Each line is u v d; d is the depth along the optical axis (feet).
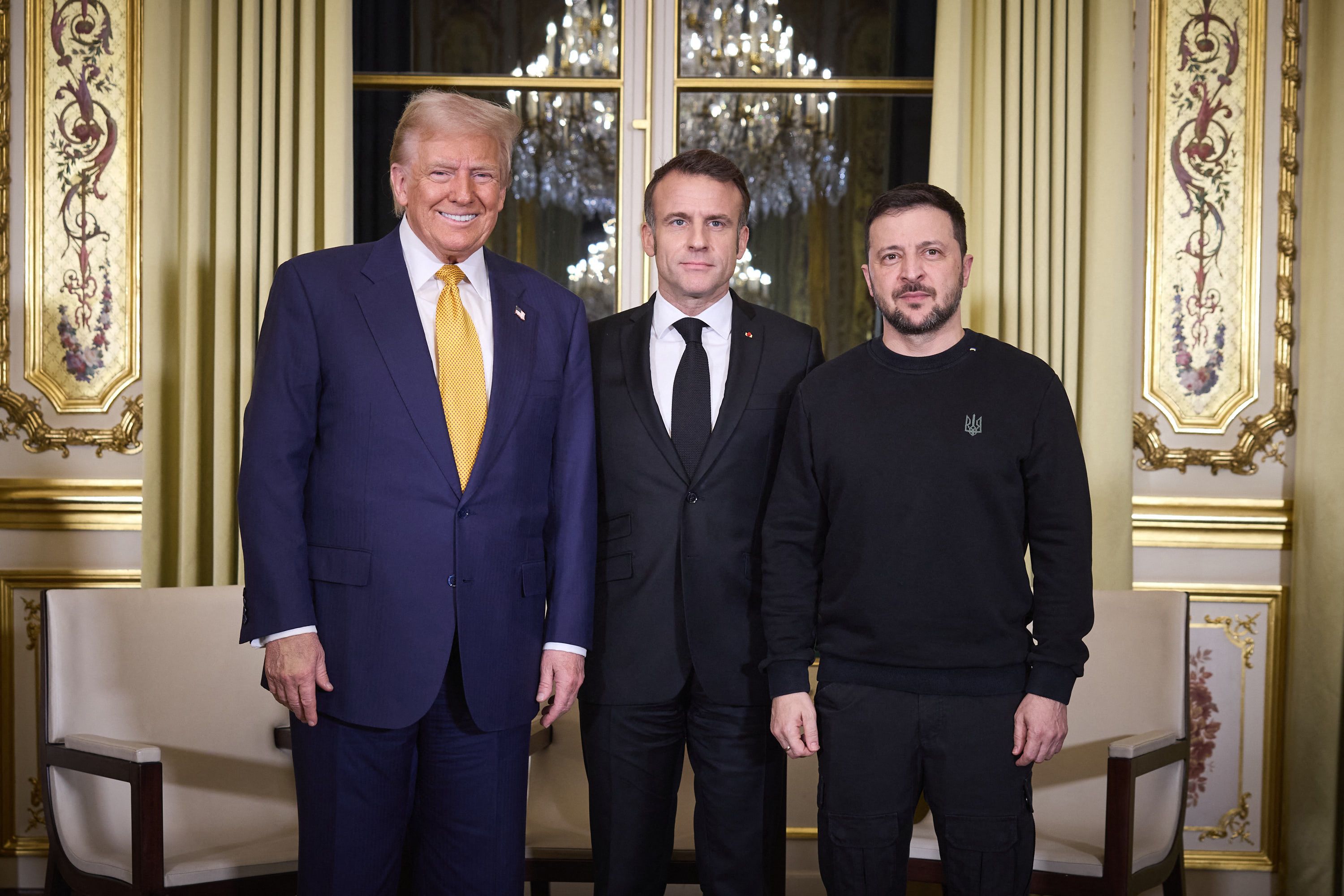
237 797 7.55
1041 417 5.60
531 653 5.63
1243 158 9.61
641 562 6.10
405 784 5.46
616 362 6.42
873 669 5.62
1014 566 5.59
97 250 9.52
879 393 5.76
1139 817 7.56
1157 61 9.60
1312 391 9.14
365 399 5.34
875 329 9.88
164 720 7.47
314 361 5.39
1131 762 6.66
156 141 8.97
